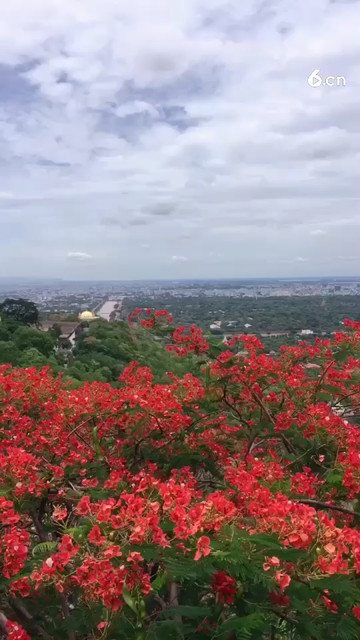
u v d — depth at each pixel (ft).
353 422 14.30
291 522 6.88
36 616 8.69
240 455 13.61
